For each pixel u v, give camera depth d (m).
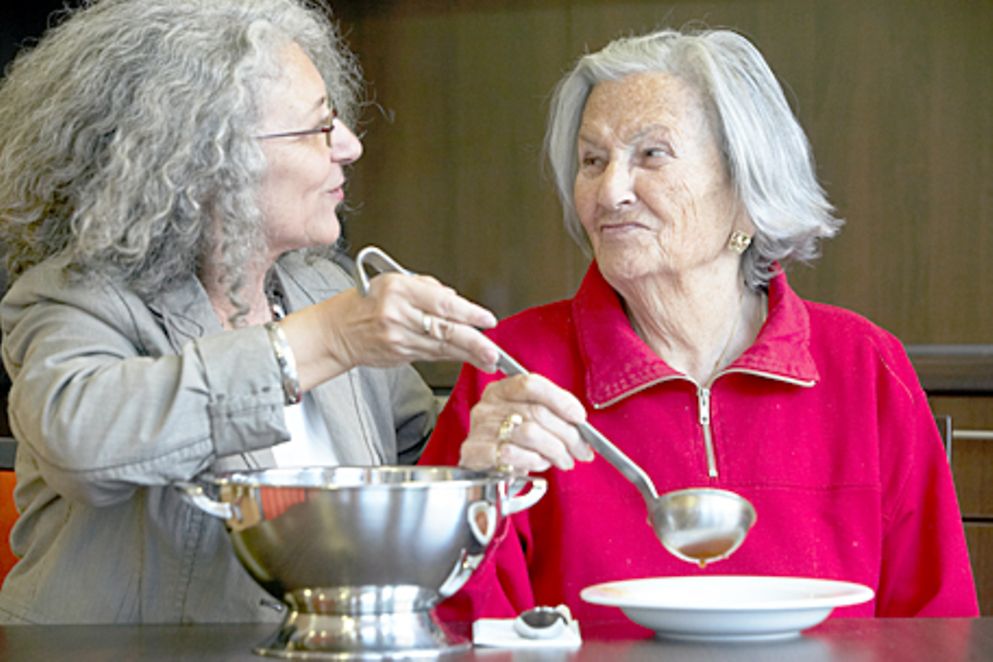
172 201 2.03
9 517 2.93
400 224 4.26
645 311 2.25
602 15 4.11
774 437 2.17
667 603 1.53
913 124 4.02
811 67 4.04
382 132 4.25
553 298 4.19
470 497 1.48
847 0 4.01
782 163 2.20
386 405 2.46
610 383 2.19
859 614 2.09
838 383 2.21
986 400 3.95
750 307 2.30
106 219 2.02
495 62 4.17
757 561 2.11
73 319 1.99
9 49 4.17
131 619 2.03
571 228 2.38
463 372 2.28
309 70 2.17
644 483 1.74
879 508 2.14
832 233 2.28
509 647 1.53
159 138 2.04
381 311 1.70
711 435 2.18
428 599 1.51
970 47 3.98
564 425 1.77
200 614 2.02
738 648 1.52
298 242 2.20
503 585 2.12
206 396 1.76
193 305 2.10
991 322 4.00
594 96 2.22
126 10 2.12
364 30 4.22
